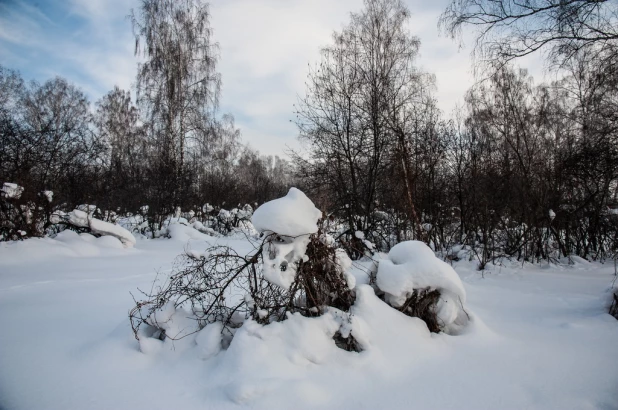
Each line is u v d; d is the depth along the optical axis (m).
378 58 12.25
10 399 2.80
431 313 4.09
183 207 18.30
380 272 4.22
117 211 16.41
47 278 6.73
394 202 10.62
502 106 13.40
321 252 3.80
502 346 3.86
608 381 3.17
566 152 10.81
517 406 2.83
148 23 19.72
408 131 11.00
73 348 3.65
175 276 3.85
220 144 22.42
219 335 3.40
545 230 10.74
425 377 3.23
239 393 2.71
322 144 11.65
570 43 6.89
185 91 19.91
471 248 9.92
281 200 3.74
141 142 22.30
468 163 11.41
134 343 3.56
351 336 3.47
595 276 7.90
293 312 3.65
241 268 3.75
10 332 4.05
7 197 9.34
